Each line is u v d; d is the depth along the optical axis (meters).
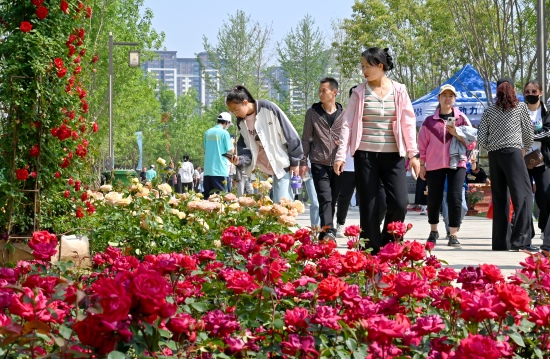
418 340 3.44
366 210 9.47
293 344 3.47
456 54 48.31
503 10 31.56
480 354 2.90
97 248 9.02
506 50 31.77
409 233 17.20
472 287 4.39
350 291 3.93
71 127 10.14
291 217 9.48
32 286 3.68
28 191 9.78
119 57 52.03
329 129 12.73
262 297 4.31
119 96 55.69
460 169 13.48
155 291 2.91
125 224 8.90
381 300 4.35
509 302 3.51
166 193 9.37
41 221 9.96
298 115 98.56
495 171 12.54
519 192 12.34
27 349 3.21
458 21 32.91
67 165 10.02
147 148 115.75
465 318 3.56
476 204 26.75
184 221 9.46
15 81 9.59
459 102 25.83
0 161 9.71
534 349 3.81
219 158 20.14
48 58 9.69
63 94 9.88
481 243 14.38
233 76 93.88
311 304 4.19
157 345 3.07
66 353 2.98
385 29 50.56
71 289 3.23
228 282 4.12
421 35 48.41
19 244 9.36
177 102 128.50
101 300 2.83
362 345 3.45
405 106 9.48
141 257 8.86
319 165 12.75
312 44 96.44
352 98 9.61
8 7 9.84
